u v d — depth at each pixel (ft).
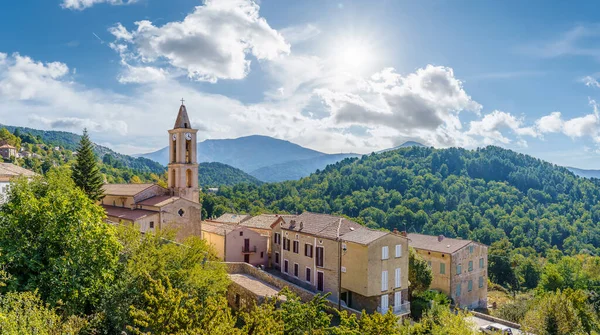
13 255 71.26
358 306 135.03
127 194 176.04
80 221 81.41
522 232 495.00
